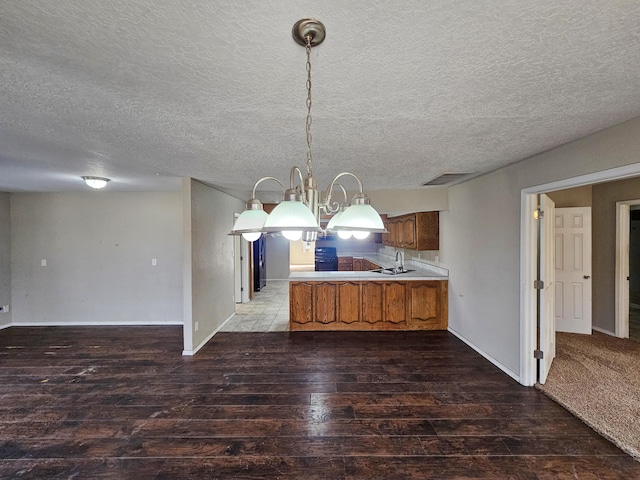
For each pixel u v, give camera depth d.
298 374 3.19
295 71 1.35
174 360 3.57
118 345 4.07
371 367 3.35
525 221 2.92
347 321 4.70
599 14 1.00
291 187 1.24
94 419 2.41
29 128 2.05
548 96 1.60
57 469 1.90
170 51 1.21
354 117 1.86
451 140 2.31
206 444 2.13
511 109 1.77
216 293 4.63
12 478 1.83
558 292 4.43
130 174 3.56
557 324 4.43
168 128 2.05
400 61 1.28
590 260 4.29
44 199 5.02
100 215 5.06
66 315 5.05
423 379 3.06
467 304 4.05
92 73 1.37
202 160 2.90
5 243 4.93
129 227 5.08
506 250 3.19
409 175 3.63
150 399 2.71
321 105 1.70
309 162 1.27
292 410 2.53
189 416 2.45
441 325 4.68
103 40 1.13
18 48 1.18
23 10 0.98
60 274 5.04
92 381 3.04
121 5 0.96
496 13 1.00
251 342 4.18
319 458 2.00
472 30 1.08
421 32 1.09
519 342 2.98
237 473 1.88
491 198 3.45
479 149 2.55
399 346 3.99
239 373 3.22
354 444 2.13
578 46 1.17
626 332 4.14
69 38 1.12
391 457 2.00
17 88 1.50
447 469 1.90
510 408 2.54
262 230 1.15
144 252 5.09
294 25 1.06
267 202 6.16
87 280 5.06
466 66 1.32
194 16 1.01
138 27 1.06
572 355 3.54
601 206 4.41
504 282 3.23
